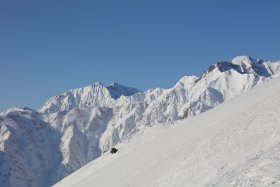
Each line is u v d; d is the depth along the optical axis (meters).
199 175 39.94
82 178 87.75
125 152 87.06
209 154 42.59
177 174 43.69
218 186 28.75
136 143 89.25
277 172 25.20
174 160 48.81
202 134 52.53
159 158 56.12
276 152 28.84
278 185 23.41
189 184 39.59
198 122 64.88
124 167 65.88
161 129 88.00
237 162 37.06
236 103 61.12
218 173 36.91
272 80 65.69
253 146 38.75
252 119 43.94
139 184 50.09
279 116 40.25
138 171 56.84
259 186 24.50
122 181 57.31
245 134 41.84
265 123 40.94
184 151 49.72
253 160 30.47
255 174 26.47
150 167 54.53
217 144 43.94
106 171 73.06
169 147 58.94
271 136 38.00
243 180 26.64
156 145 67.44
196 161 43.25
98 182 67.62
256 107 47.53
